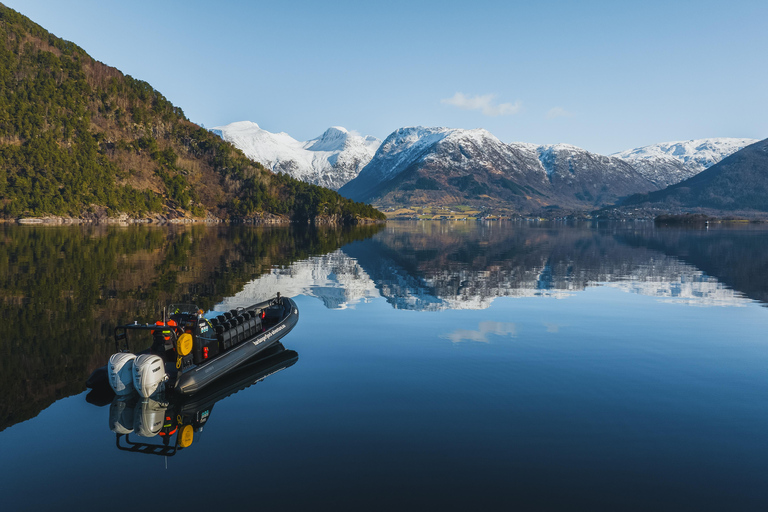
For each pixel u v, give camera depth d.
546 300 31.88
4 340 20.00
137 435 12.04
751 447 11.52
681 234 136.38
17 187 161.50
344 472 10.20
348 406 13.74
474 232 152.00
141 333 21.30
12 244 65.25
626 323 25.00
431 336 21.88
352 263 53.47
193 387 14.55
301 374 16.58
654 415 13.30
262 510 8.90
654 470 10.46
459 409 13.56
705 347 20.45
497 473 10.23
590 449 11.33
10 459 10.84
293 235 113.69
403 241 98.44
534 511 8.95
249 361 18.14
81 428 12.45
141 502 9.14
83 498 9.30
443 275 44.59
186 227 151.50
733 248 79.94
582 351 19.64
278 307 22.91
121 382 13.99
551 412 13.41
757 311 28.45
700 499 9.41
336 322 24.80
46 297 29.05
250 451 11.12
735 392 15.14
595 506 9.13
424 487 9.69
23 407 13.75
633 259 61.00
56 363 17.36
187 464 10.53
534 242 97.38
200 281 36.56
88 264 45.00
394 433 12.02
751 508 9.12
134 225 153.00
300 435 11.92
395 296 32.62
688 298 32.94
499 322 25.03
